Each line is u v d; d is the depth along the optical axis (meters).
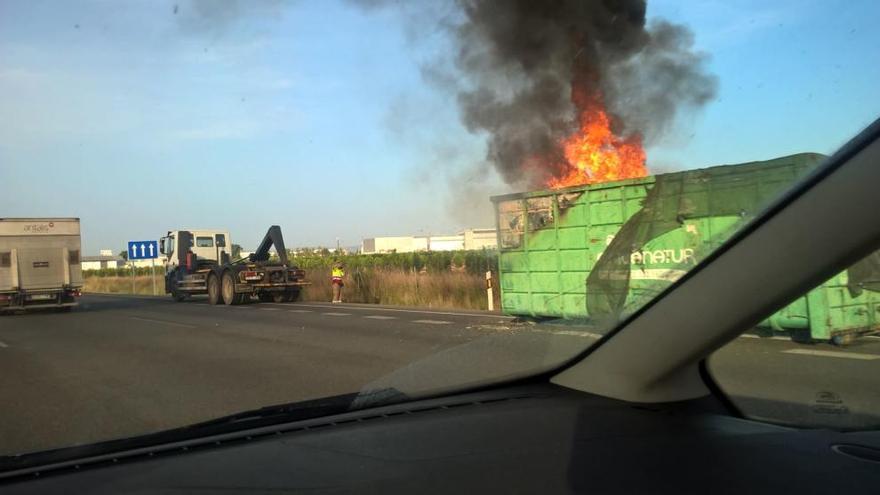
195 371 9.47
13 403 7.60
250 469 2.73
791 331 6.93
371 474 2.59
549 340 3.82
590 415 3.16
